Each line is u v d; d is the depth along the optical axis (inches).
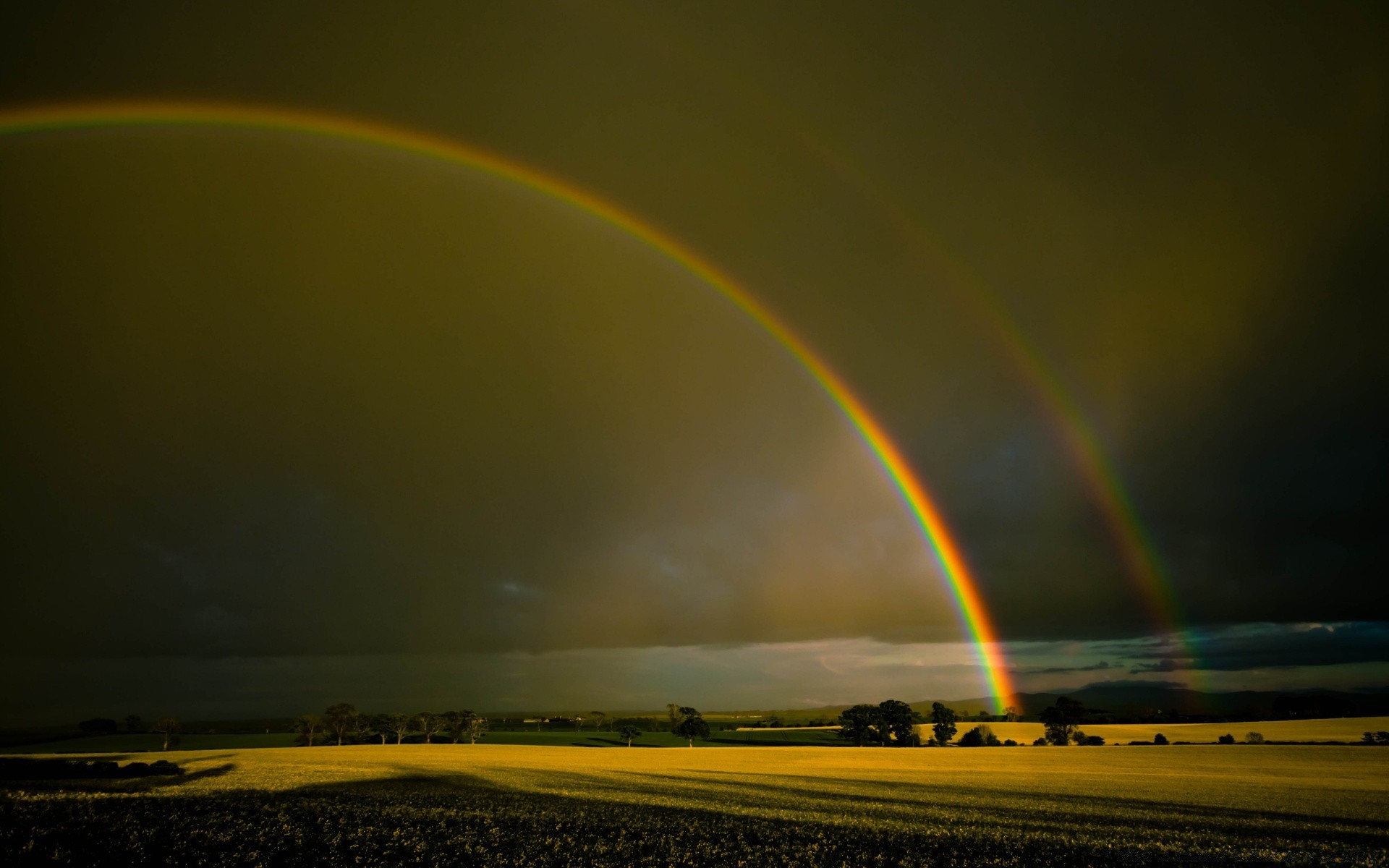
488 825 1378.0
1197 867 1127.6
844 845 1245.7
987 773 2837.1
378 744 5851.4
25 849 1033.5
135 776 2349.9
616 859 1103.0
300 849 1098.1
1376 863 1161.4
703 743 5885.8
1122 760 3550.7
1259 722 6146.7
